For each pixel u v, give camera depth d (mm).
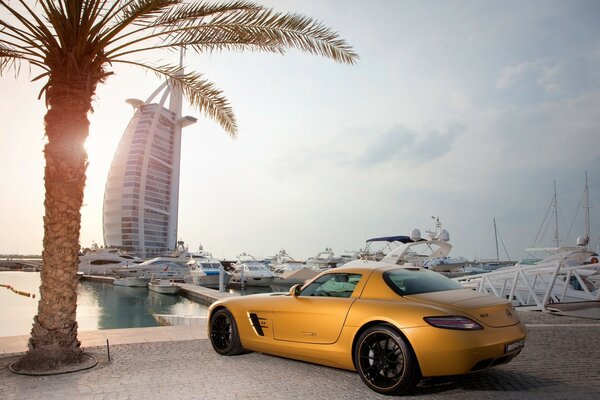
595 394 4508
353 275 5457
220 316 6719
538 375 5316
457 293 4973
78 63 6590
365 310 4902
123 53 7312
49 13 6254
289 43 8703
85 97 6562
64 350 6008
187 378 5273
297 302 5684
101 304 30312
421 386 4859
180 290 34125
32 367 5773
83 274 53906
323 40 8703
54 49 6484
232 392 4680
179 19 8008
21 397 4617
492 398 4410
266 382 5074
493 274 14961
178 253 78312
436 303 4617
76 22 6430
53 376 5465
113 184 143125
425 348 4312
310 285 5859
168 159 152500
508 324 4641
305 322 5480
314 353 5328
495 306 4684
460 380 5094
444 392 4645
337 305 5219
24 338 8125
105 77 7168
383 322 4738
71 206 6340
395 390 4480
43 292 6117
